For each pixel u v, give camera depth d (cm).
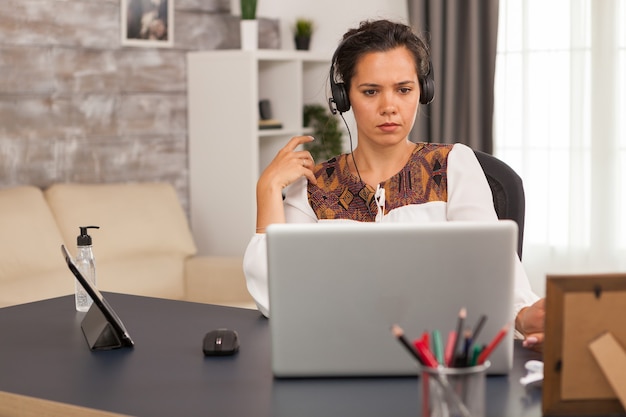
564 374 149
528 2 497
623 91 479
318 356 170
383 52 219
